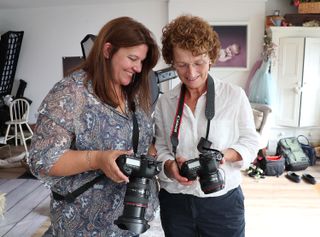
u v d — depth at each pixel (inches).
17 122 193.5
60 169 36.7
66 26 205.9
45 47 210.8
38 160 36.7
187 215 47.6
